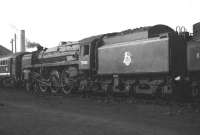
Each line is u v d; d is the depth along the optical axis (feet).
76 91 67.21
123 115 36.65
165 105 43.50
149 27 49.49
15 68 90.89
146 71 47.29
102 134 26.48
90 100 53.26
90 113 38.58
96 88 59.47
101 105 46.34
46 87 74.43
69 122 31.99
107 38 57.52
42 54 78.28
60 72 69.97
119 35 55.26
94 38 60.18
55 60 71.97
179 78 45.19
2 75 99.96
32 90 80.79
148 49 47.06
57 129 28.60
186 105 42.09
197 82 43.06
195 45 42.39
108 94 57.06
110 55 54.54
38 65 78.13
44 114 37.45
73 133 26.96
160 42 45.16
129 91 52.13
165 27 50.90
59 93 68.95
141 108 41.75
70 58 65.92
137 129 28.32
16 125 30.50
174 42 44.55
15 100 55.21
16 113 38.27
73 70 64.69
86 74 61.21
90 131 27.63
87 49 60.34
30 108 43.32
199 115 35.40
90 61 59.26
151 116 35.63
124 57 51.47
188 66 43.55
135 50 49.32
